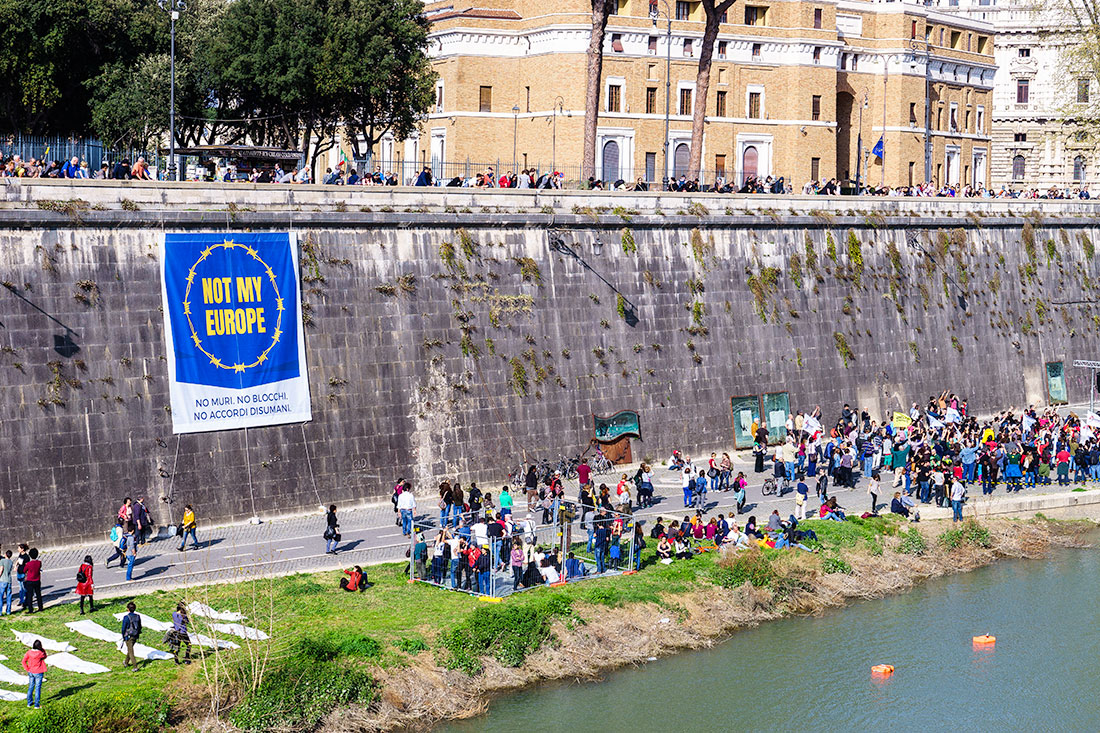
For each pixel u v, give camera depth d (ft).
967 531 187.21
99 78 263.90
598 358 205.36
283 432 173.88
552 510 168.96
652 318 212.64
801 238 235.81
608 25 337.93
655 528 171.73
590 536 161.07
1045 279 282.77
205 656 124.88
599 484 196.34
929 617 161.58
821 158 374.84
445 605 144.36
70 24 255.09
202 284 168.25
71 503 156.87
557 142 339.98
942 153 422.41
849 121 400.47
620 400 207.10
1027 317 276.41
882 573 172.65
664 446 212.02
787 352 229.86
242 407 170.50
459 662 132.57
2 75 257.96
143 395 163.32
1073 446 216.13
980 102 442.50
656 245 215.10
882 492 201.26
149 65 264.11
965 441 212.64
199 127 291.17
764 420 224.53
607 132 338.54
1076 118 365.81
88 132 279.69
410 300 186.50
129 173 184.65
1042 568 182.80
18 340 155.22
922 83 408.46
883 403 244.22
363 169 278.26
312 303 178.09
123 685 117.29
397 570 154.92
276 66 262.47
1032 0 405.59
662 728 126.93
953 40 431.02
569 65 336.70
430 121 362.74
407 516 166.71
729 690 136.87
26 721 108.99
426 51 354.95
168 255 165.89
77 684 117.39
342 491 177.68
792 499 193.77
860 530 180.86
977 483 206.69
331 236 180.86
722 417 219.61
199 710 115.85
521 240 199.52
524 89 352.90
